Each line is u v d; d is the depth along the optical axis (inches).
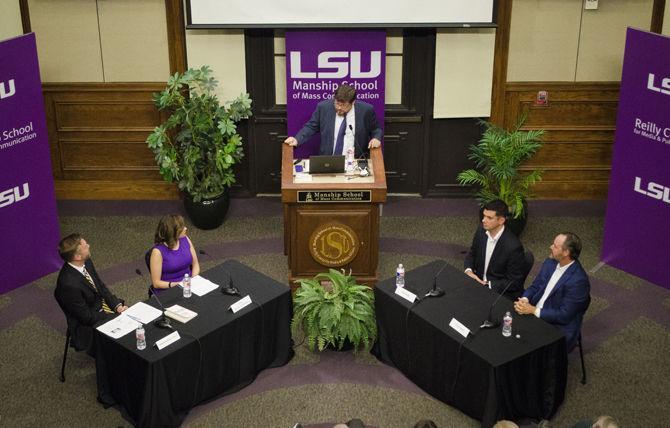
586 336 244.2
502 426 161.9
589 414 211.2
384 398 216.4
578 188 331.6
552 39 309.1
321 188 242.4
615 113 319.6
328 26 298.4
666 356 234.8
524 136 290.0
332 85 311.0
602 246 281.6
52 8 305.1
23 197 265.4
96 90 316.8
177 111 294.0
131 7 305.3
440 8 297.4
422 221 315.6
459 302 215.8
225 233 306.3
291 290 246.8
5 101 251.9
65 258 213.9
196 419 208.2
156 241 229.8
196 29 301.9
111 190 333.1
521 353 195.0
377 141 268.1
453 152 328.8
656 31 306.8
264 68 314.5
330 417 209.6
